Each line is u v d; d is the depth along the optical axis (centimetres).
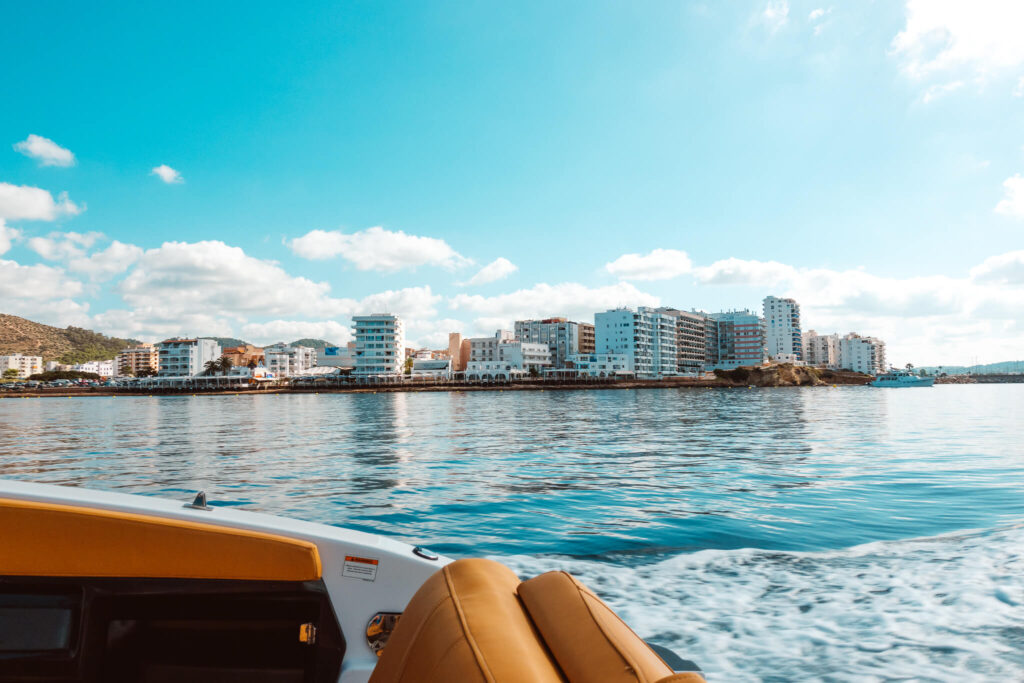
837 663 393
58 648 207
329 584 234
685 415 5116
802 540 788
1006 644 416
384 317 16588
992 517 936
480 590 138
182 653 222
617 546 776
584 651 109
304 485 1455
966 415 4847
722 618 484
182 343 19400
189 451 2448
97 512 213
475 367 16688
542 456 2102
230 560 222
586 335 19388
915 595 528
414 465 1870
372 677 140
